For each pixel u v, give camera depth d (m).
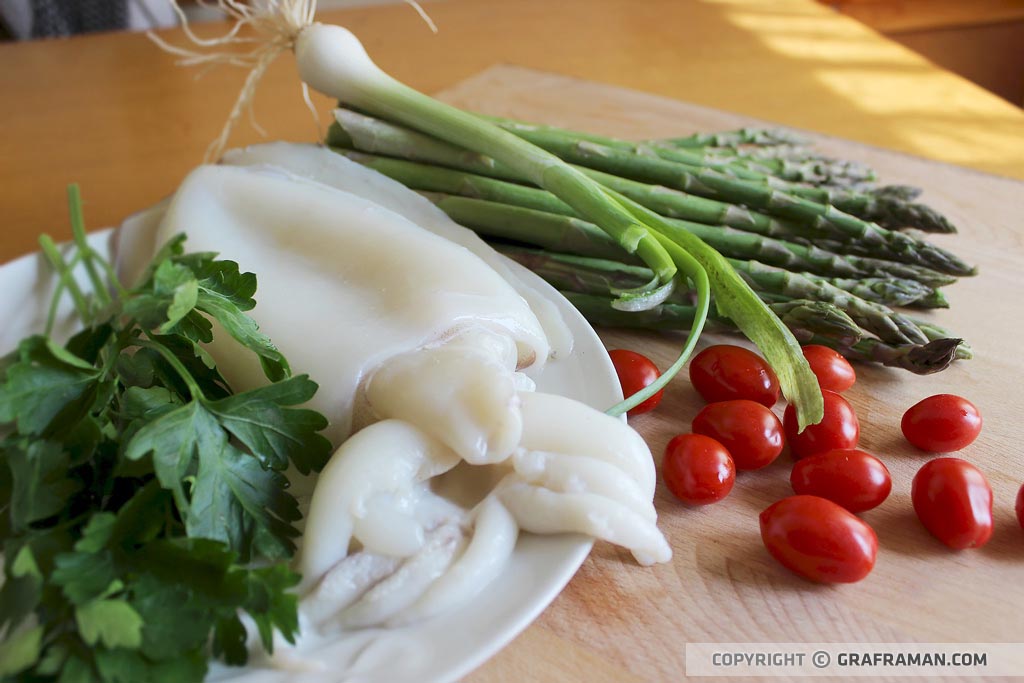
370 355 0.36
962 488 0.36
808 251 0.46
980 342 0.47
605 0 0.87
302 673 0.30
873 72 0.72
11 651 0.28
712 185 0.47
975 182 0.57
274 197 0.42
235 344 0.38
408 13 0.83
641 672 0.33
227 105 0.67
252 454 0.33
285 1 0.50
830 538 0.35
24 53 0.75
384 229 0.40
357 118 0.50
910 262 0.46
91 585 0.29
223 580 0.29
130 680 0.28
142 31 0.78
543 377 0.40
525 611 0.32
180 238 0.34
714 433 0.40
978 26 0.99
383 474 0.33
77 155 0.62
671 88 0.70
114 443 0.33
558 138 0.49
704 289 0.41
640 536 0.34
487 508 0.34
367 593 0.32
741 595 0.35
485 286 0.38
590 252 0.46
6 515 0.33
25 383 0.31
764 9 0.84
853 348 0.44
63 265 0.37
